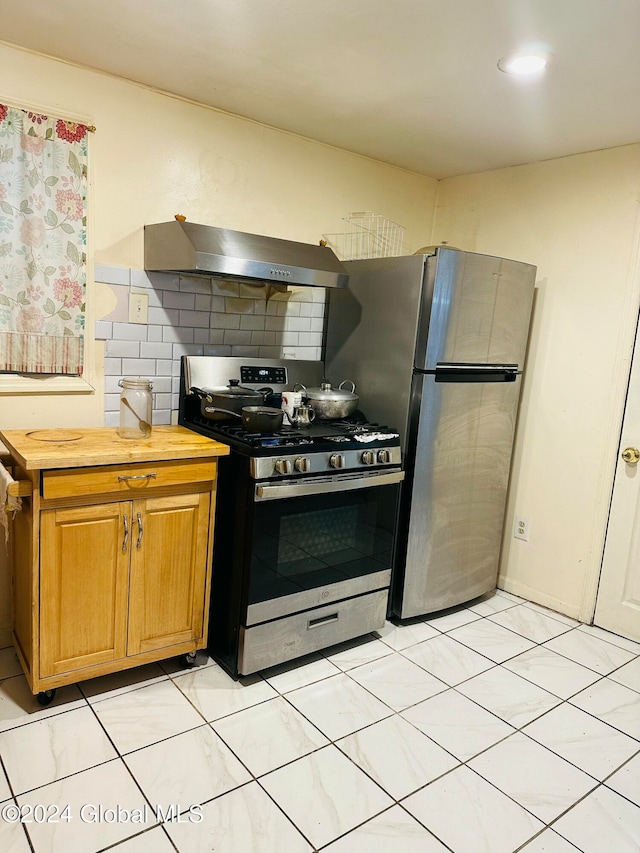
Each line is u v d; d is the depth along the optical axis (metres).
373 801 1.69
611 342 2.72
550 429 2.96
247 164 2.66
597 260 2.75
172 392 2.61
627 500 2.71
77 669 1.99
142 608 2.09
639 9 1.59
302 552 2.27
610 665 2.50
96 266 2.33
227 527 2.25
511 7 1.62
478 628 2.76
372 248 3.19
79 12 1.81
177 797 1.65
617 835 1.63
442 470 2.65
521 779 1.82
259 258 2.30
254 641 2.19
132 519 1.99
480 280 2.58
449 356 2.56
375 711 2.10
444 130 2.63
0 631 2.31
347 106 2.43
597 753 1.95
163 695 2.10
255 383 2.75
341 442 2.32
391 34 1.83
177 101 2.42
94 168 2.27
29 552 1.91
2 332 2.15
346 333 2.91
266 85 2.27
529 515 3.07
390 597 2.74
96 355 2.38
